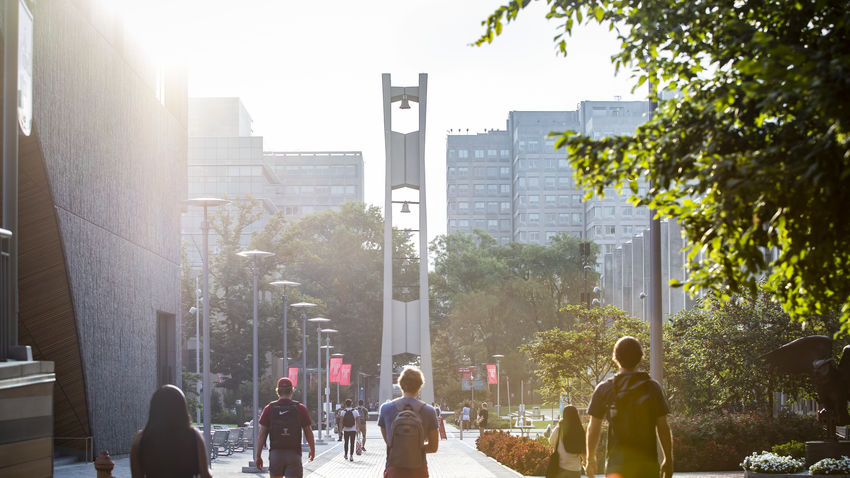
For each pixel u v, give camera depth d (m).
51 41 26.36
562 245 106.75
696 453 24.55
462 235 113.94
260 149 149.75
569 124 185.88
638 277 72.25
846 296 6.47
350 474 25.89
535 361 30.47
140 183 36.25
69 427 30.19
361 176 190.25
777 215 5.18
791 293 6.75
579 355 28.89
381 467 28.69
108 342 31.84
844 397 18.80
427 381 70.25
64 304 28.22
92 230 30.16
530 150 185.38
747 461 19.97
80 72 29.00
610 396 6.63
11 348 10.90
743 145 5.71
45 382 10.59
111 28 33.97
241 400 83.88
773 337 27.31
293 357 96.19
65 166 27.52
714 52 6.41
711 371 28.36
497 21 6.66
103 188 31.42
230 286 87.12
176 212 42.41
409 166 72.81
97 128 30.80
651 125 6.01
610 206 175.88
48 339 28.72
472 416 66.50
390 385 70.38
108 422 31.81
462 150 196.38
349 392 104.50
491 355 102.44
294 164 190.38
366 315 102.06
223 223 87.62
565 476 12.03
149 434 6.79
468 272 107.88
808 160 4.80
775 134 5.73
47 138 25.92
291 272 104.44
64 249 27.45
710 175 5.29
